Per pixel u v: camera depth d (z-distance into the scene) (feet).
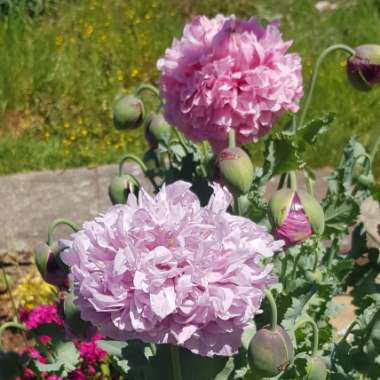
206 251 6.18
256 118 9.16
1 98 22.30
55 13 26.23
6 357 8.34
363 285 9.89
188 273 6.18
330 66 23.22
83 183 18.84
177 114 9.50
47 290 14.56
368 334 8.63
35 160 20.10
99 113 22.07
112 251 6.34
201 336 6.29
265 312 8.18
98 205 18.02
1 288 14.79
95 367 10.89
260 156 19.54
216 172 8.57
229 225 6.39
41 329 8.84
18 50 23.68
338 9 27.09
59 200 18.16
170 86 9.49
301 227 7.93
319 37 25.32
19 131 21.74
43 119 22.07
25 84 22.57
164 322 6.22
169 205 6.43
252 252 6.36
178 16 26.66
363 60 9.94
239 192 8.54
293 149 8.98
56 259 8.71
